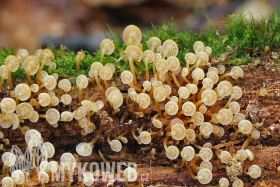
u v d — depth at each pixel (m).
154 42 0.53
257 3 0.72
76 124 0.53
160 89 0.52
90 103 0.51
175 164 0.53
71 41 0.76
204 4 0.82
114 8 0.83
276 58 0.53
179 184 0.53
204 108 0.52
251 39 0.54
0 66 0.52
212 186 0.53
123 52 0.53
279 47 0.53
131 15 0.84
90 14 0.82
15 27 0.77
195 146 0.53
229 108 0.52
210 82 0.52
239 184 0.52
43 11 0.80
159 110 0.52
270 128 0.53
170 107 0.51
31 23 0.78
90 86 0.53
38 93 0.52
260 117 0.53
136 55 0.52
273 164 0.53
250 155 0.52
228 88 0.52
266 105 0.53
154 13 0.85
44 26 0.78
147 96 0.52
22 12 0.79
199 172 0.52
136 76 0.53
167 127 0.52
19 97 0.52
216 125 0.53
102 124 0.53
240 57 0.53
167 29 0.56
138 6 0.84
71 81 0.53
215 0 0.81
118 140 0.53
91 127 0.53
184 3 0.85
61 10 0.81
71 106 0.53
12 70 0.52
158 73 0.52
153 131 0.53
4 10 0.79
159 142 0.53
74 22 0.80
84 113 0.52
